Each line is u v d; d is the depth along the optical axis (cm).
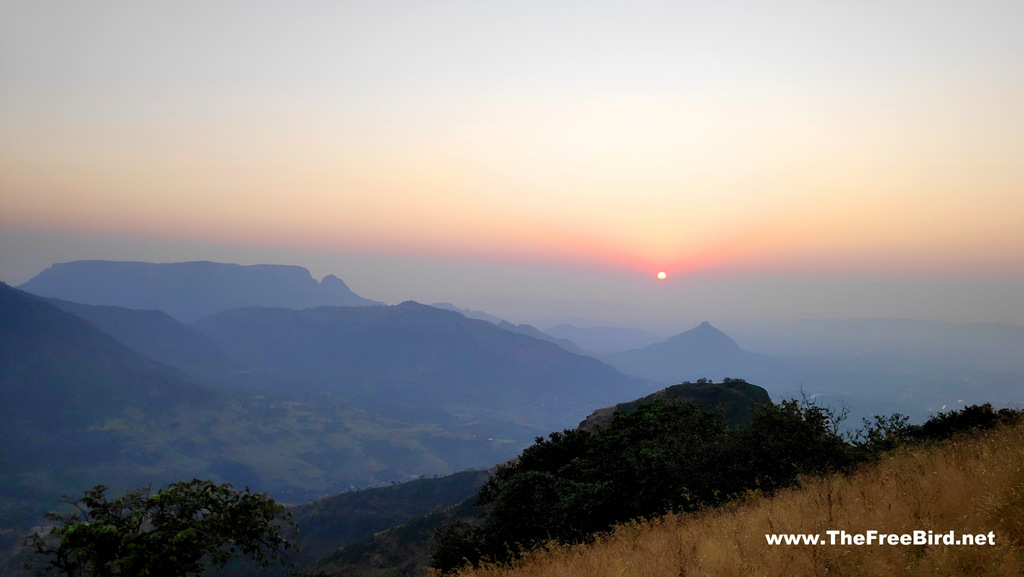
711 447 1942
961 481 845
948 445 1319
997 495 725
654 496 1936
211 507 1441
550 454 3166
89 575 1257
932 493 823
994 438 1202
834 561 657
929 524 699
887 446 1903
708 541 859
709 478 1827
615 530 1445
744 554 763
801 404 1936
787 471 1717
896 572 606
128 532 1298
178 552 1279
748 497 1421
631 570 845
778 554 716
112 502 1338
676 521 1347
